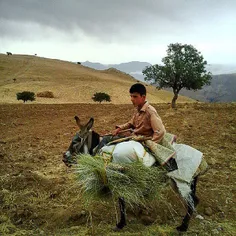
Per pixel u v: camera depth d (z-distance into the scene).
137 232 5.88
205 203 6.98
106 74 118.56
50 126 16.75
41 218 6.44
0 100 49.12
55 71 100.50
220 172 8.91
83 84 76.88
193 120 16.48
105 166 5.33
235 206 7.00
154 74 27.00
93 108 25.33
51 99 56.62
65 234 5.85
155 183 5.55
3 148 11.61
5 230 5.93
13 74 91.62
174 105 24.75
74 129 15.62
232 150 11.09
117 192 5.38
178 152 5.79
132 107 25.94
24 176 8.18
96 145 5.89
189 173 5.59
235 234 5.89
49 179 8.25
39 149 11.50
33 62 114.50
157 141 5.52
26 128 16.28
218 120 16.30
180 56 26.38
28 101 50.06
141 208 6.62
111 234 5.79
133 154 5.43
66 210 6.60
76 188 7.60
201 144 11.88
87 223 6.17
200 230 5.99
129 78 120.31
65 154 5.92
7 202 6.98
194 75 25.44
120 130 5.98
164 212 6.59
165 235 5.78
